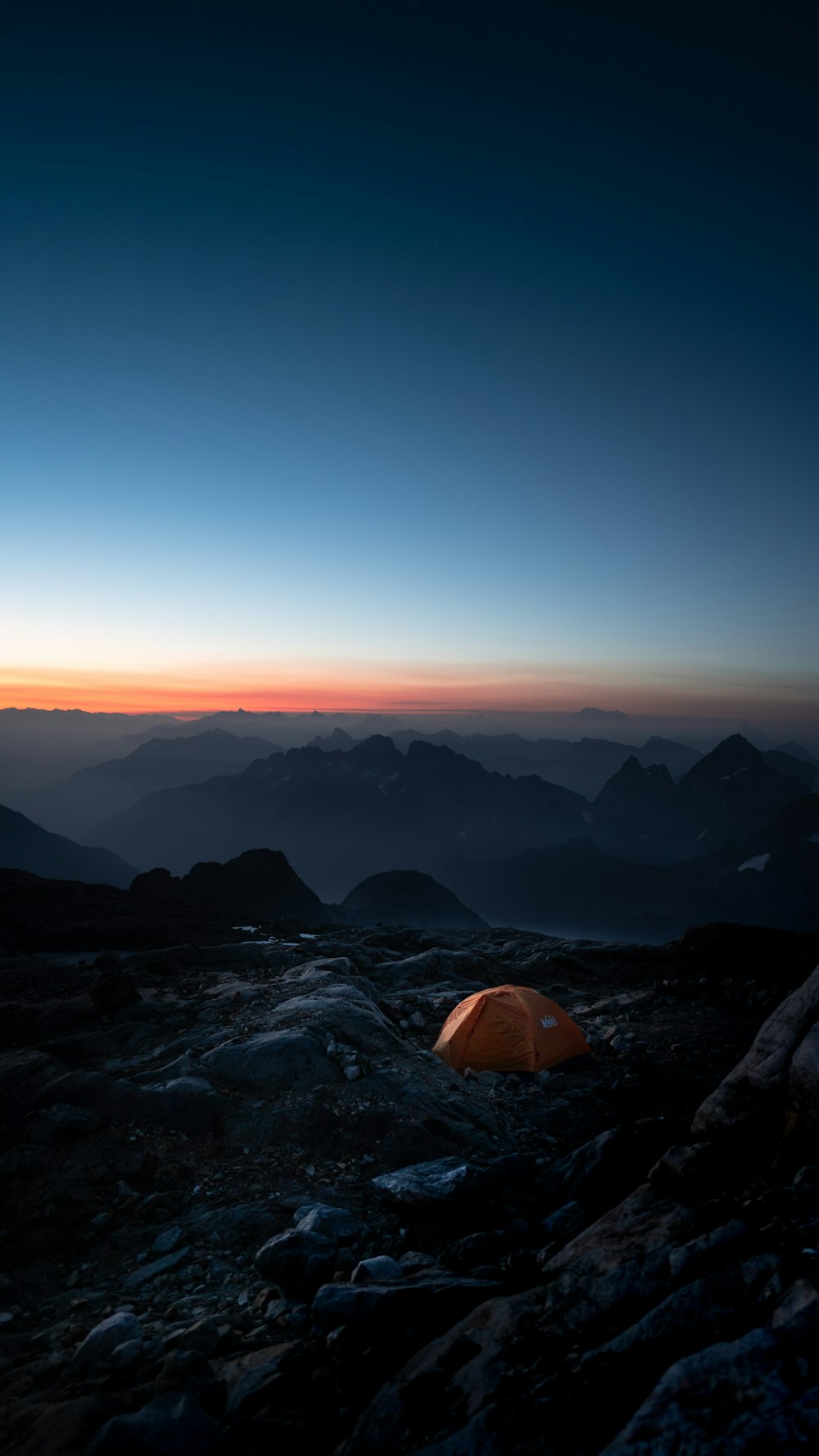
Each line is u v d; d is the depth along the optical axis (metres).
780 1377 3.72
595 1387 4.30
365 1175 10.30
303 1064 13.09
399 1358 5.55
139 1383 5.58
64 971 22.03
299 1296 7.11
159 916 31.81
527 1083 15.29
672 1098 14.75
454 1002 20.09
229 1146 11.09
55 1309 7.41
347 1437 4.62
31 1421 5.16
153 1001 17.67
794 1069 6.72
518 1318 5.22
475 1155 11.09
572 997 23.73
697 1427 3.55
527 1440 4.07
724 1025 19.94
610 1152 8.90
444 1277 6.56
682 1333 4.52
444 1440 4.20
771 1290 4.61
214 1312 6.95
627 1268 5.41
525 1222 8.12
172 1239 8.61
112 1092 11.88
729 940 27.36
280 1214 8.98
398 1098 12.37
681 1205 6.12
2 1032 16.36
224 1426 4.92
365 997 17.03
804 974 23.44
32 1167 10.16
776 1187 6.26
